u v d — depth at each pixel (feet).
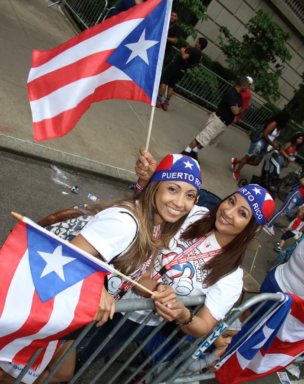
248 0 44.04
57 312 5.31
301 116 52.11
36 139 6.82
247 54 41.42
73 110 6.88
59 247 5.29
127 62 7.04
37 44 25.08
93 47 6.82
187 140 27.35
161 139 24.80
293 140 27.37
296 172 31.94
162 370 8.34
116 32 6.82
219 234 7.23
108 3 32.09
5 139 14.67
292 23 48.65
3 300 5.10
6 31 24.12
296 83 56.18
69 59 6.84
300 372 13.65
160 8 6.83
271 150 26.73
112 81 7.18
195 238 7.34
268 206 7.13
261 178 27.35
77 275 5.43
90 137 19.39
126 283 6.54
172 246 7.32
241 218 6.96
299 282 10.96
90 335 7.11
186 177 6.12
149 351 9.18
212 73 38.22
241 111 22.94
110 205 6.27
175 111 32.42
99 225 5.60
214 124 22.89
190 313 6.37
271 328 8.86
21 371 6.17
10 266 5.13
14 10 28.35
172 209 6.14
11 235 5.14
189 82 37.32
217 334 7.57
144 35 6.88
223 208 7.12
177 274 7.12
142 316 7.42
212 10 42.52
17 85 19.15
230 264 7.05
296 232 21.18
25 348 5.61
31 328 5.26
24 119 16.88
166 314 6.03
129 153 20.40
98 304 5.50
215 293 6.95
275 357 9.57
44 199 13.96
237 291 7.09
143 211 6.14
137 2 23.54
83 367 6.75
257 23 39.68
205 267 7.09
